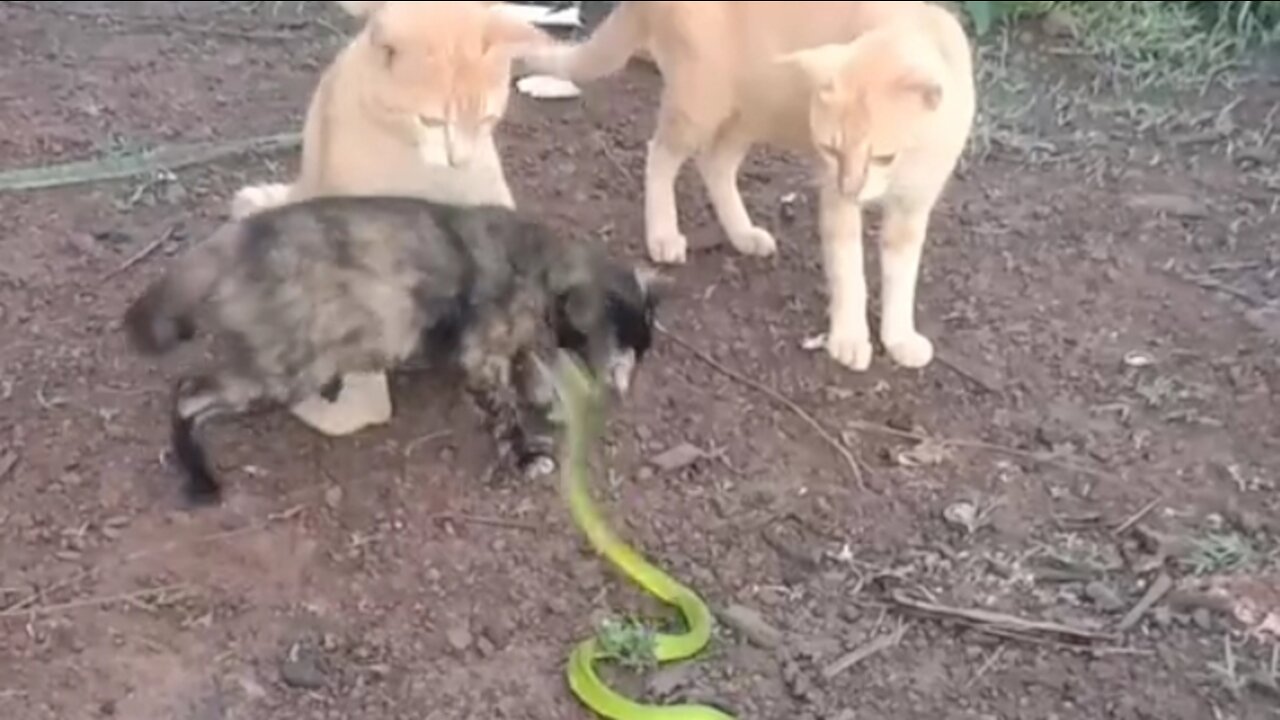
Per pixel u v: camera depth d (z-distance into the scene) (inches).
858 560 65.0
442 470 68.5
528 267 66.1
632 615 62.5
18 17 101.3
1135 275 81.3
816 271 80.7
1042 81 96.9
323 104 68.8
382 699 58.8
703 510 67.2
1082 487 68.7
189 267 62.9
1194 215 85.6
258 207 75.5
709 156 78.7
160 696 58.6
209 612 61.7
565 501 67.2
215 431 69.2
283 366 63.9
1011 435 71.3
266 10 103.6
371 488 67.5
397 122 65.9
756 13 72.1
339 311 63.3
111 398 71.1
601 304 67.1
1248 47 99.9
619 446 70.1
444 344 65.7
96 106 92.4
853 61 65.6
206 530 65.1
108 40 99.4
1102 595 63.5
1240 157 90.4
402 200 65.6
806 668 60.4
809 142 72.7
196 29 101.2
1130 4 102.1
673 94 75.9
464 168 66.9
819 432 71.2
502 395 67.8
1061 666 60.8
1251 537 66.3
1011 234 84.1
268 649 60.5
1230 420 72.3
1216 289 80.4
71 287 77.7
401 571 63.9
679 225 83.4
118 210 83.6
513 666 60.2
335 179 68.8
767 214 85.0
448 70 64.4
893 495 68.1
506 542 65.4
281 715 58.1
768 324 77.2
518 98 93.9
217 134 90.2
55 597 62.1
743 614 62.5
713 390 73.2
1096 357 75.9
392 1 67.3
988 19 100.0
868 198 66.5
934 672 60.5
